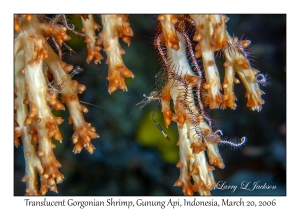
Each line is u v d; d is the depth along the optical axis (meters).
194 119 0.26
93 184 0.36
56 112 0.33
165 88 0.27
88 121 0.35
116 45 0.26
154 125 0.34
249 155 0.35
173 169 0.36
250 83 0.26
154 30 0.26
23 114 0.27
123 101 0.35
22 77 0.26
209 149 0.27
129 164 0.37
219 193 0.33
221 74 0.30
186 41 0.26
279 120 0.35
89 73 0.32
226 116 0.35
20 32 0.26
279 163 0.34
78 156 0.36
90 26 0.27
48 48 0.26
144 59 0.33
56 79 0.26
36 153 0.27
